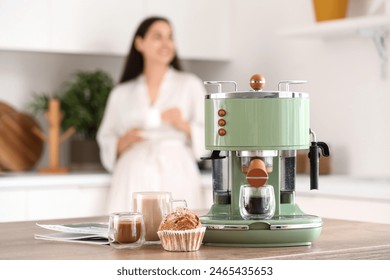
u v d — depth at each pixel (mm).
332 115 4316
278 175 2008
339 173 4270
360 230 2217
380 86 4047
